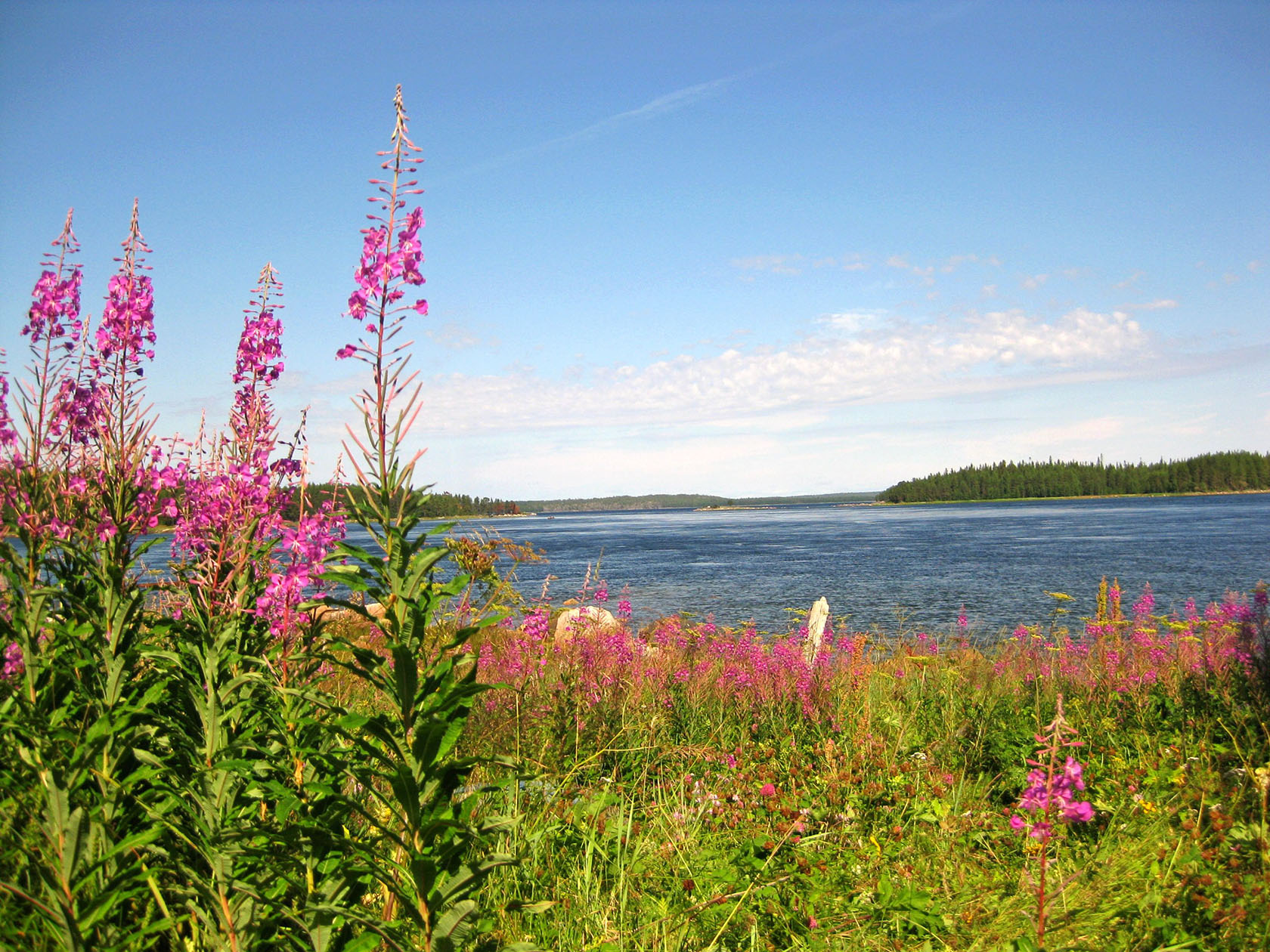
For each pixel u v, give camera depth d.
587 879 3.91
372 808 3.51
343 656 4.60
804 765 5.80
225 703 2.81
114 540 3.00
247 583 3.02
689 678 7.52
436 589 2.55
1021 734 6.14
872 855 4.52
